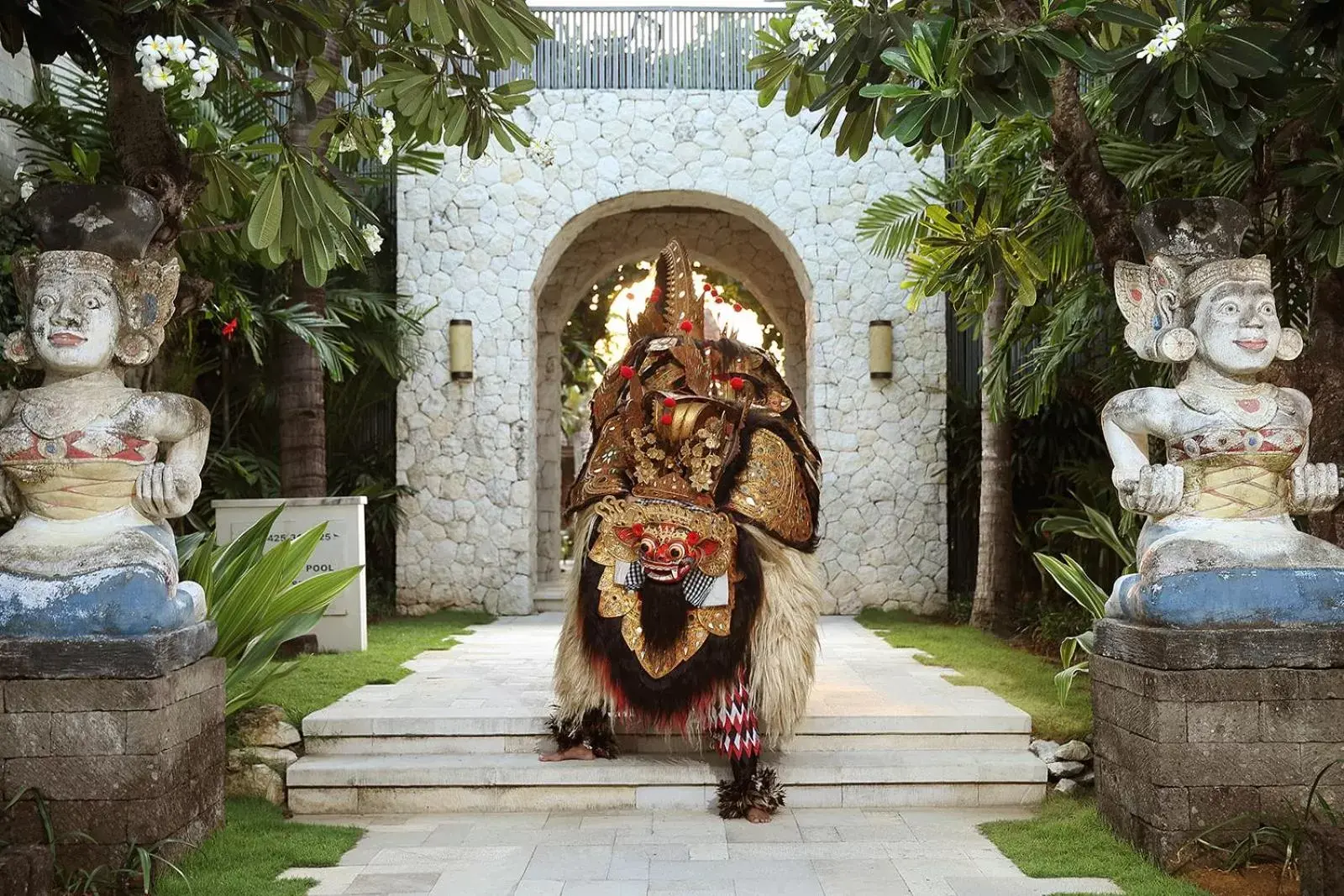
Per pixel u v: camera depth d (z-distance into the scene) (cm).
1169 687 355
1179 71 338
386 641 775
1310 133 435
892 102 399
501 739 480
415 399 994
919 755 473
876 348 975
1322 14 338
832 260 991
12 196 718
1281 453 371
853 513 984
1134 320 397
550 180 995
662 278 483
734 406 450
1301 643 354
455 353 980
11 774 345
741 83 995
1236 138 346
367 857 385
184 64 347
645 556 421
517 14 379
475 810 451
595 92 995
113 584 353
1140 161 546
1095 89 597
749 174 991
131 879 338
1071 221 590
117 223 372
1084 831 403
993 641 792
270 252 386
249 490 890
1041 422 940
